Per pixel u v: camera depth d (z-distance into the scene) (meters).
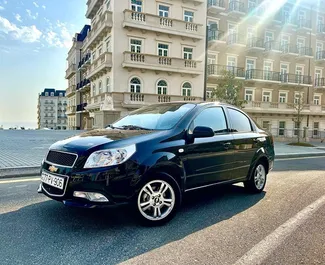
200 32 24.69
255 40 29.06
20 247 2.93
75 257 2.74
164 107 4.83
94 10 27.61
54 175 3.41
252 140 5.19
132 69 22.23
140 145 3.50
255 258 2.79
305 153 13.37
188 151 3.93
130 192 3.31
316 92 34.16
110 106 21.80
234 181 4.80
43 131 26.19
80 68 37.00
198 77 25.17
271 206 4.55
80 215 3.87
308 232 3.48
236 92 21.62
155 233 3.35
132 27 21.67
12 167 6.61
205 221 3.80
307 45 33.31
